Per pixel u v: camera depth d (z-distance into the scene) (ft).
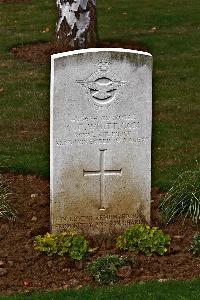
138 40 57.88
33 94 45.60
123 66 26.63
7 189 32.04
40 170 34.17
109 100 26.89
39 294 24.20
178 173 33.53
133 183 27.89
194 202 29.53
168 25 63.10
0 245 27.66
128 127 27.30
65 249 26.43
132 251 26.73
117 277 25.20
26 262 26.43
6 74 49.73
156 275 25.46
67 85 26.43
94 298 23.81
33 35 59.93
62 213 27.66
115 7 69.56
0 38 59.41
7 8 71.36
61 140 26.91
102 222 28.07
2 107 43.34
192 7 69.41
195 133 39.47
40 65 52.01
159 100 44.65
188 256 26.68
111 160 27.50
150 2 71.77
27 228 29.01
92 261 26.16
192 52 55.01
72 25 48.57
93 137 27.14
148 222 28.40
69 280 25.25
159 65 51.65
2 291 24.61
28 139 38.45
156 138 38.55
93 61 26.35
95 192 27.71
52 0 74.33
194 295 23.98
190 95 45.68
